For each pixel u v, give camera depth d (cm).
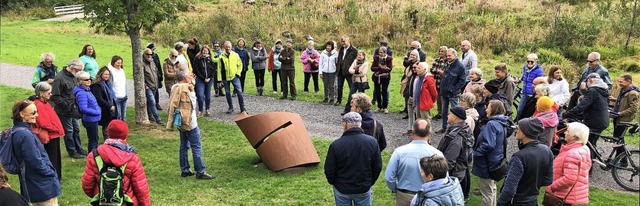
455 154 669
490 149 691
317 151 1081
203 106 1391
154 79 1287
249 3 3688
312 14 3189
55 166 855
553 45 2405
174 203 822
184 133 917
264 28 2983
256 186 891
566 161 637
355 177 608
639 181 860
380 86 1427
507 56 2398
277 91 1727
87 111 977
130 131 1214
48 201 668
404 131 1227
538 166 582
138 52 1239
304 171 963
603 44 2361
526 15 2836
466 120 764
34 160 646
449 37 2591
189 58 1440
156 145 1121
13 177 924
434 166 500
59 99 971
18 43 2792
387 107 1440
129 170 580
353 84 1366
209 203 822
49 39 2991
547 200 649
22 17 4275
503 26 2659
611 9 2644
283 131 965
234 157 1049
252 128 970
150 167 986
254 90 1739
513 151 1085
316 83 1706
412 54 1225
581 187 637
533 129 588
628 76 956
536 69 1130
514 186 575
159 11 1207
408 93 1266
